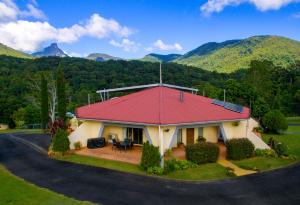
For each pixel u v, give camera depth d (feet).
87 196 56.95
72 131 109.60
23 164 82.74
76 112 105.91
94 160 84.43
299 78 314.14
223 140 105.29
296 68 338.75
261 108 162.71
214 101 111.14
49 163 83.25
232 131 98.17
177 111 90.99
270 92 260.42
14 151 102.68
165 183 65.26
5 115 254.47
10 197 54.34
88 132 103.55
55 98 178.70
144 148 74.64
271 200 55.88
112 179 67.77
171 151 85.10
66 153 92.79
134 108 95.96
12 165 81.97
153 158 73.36
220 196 57.77
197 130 103.14
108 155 89.30
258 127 142.00
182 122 83.82
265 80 257.34
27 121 228.02
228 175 71.00
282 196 57.93
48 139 129.29
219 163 80.74
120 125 92.99
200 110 96.22
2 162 85.81
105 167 77.36
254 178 69.26
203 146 79.20
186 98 106.63
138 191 60.03
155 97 101.55
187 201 55.01
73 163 82.48
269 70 288.30
